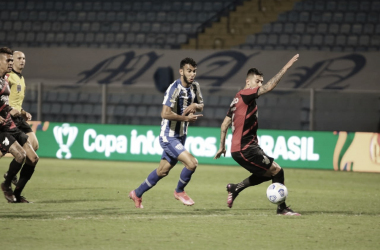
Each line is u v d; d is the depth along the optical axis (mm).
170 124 21875
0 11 74500
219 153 22547
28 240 16344
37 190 29281
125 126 49094
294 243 16703
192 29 69688
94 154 49688
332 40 64375
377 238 17641
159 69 57656
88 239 16656
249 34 67562
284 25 67250
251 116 21547
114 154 49250
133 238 16938
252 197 28609
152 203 25125
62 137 50281
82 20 72688
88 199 26062
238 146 21703
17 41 71688
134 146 48875
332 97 50625
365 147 45125
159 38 69125
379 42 63438
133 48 66438
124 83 57500
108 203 24781
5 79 23891
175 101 21656
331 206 25688
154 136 48375
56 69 59625
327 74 54125
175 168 45406
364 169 45000
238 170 44000
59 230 17984
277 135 46344
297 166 46062
